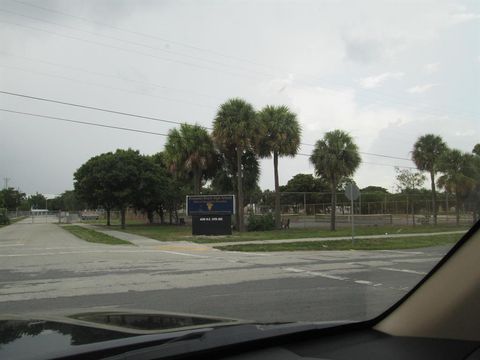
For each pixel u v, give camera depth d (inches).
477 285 95.8
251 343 100.4
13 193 4658.0
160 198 1854.1
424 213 1637.6
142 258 655.8
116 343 88.4
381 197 2251.5
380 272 493.0
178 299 346.9
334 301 335.3
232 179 1566.2
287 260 619.8
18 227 2058.3
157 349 88.0
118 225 2149.4
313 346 104.6
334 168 1376.7
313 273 486.9
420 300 105.7
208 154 1486.2
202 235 1176.8
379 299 342.6
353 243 860.6
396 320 109.7
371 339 107.1
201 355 92.3
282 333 105.7
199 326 110.0
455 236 920.9
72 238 1179.3
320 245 856.9
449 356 94.1
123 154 1766.7
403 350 98.0
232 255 703.7
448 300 99.9
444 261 103.0
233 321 121.9
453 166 666.8
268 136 1385.3
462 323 97.5
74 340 89.1
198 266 554.6
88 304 331.0
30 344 85.5
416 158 1435.8
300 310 304.3
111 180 1696.6
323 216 1904.5
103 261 616.1
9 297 359.6
